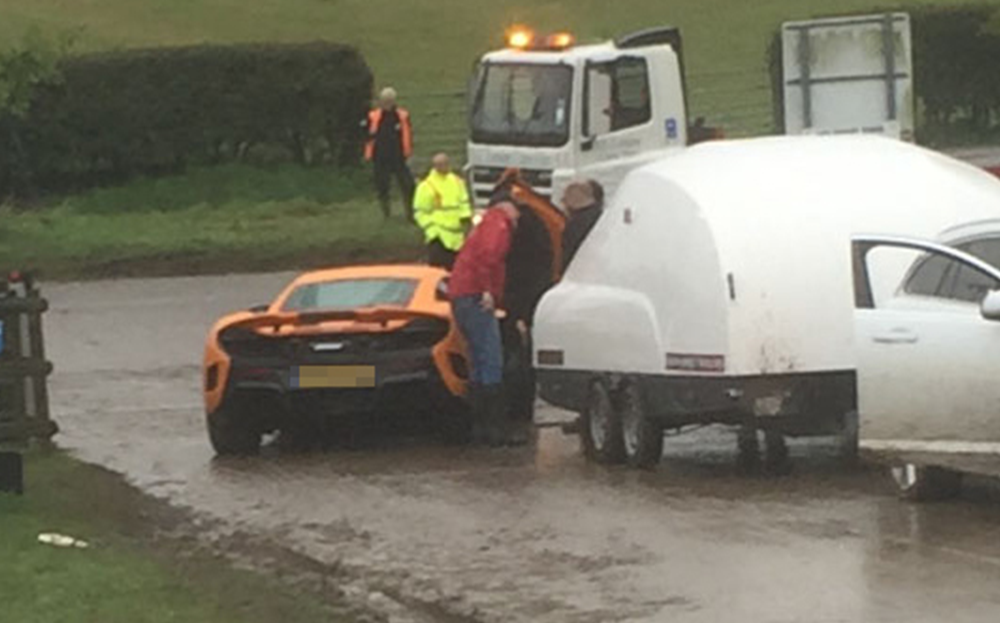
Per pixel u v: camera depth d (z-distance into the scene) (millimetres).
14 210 41844
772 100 45906
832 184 15375
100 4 63312
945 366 13148
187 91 43656
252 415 17188
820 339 14859
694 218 15234
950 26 47656
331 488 15445
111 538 13164
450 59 60625
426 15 65312
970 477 14453
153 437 18609
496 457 16703
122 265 34688
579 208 18859
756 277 14883
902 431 13430
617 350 15867
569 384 16578
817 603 10727
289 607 11203
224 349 17156
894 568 11500
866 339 13516
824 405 14891
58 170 43250
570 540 12875
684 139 29188
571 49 28812
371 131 38031
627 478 15281
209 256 34906
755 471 15422
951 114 48250
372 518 14086
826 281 14891
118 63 43406
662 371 15336
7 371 17312
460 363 17078
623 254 16047
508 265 18500
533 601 11188
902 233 14977
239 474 16344
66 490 15359
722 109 48969
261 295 30625
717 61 58625
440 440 17875
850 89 33250
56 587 11242
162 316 28422
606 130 28422
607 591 11320
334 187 42969
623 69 28594
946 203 15289
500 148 28844
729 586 11266
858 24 33125
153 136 43531
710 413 15000
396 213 39469
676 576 11609
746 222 15062
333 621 10914
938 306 13320
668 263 15383
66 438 18641
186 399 21078
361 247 35062
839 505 13672
